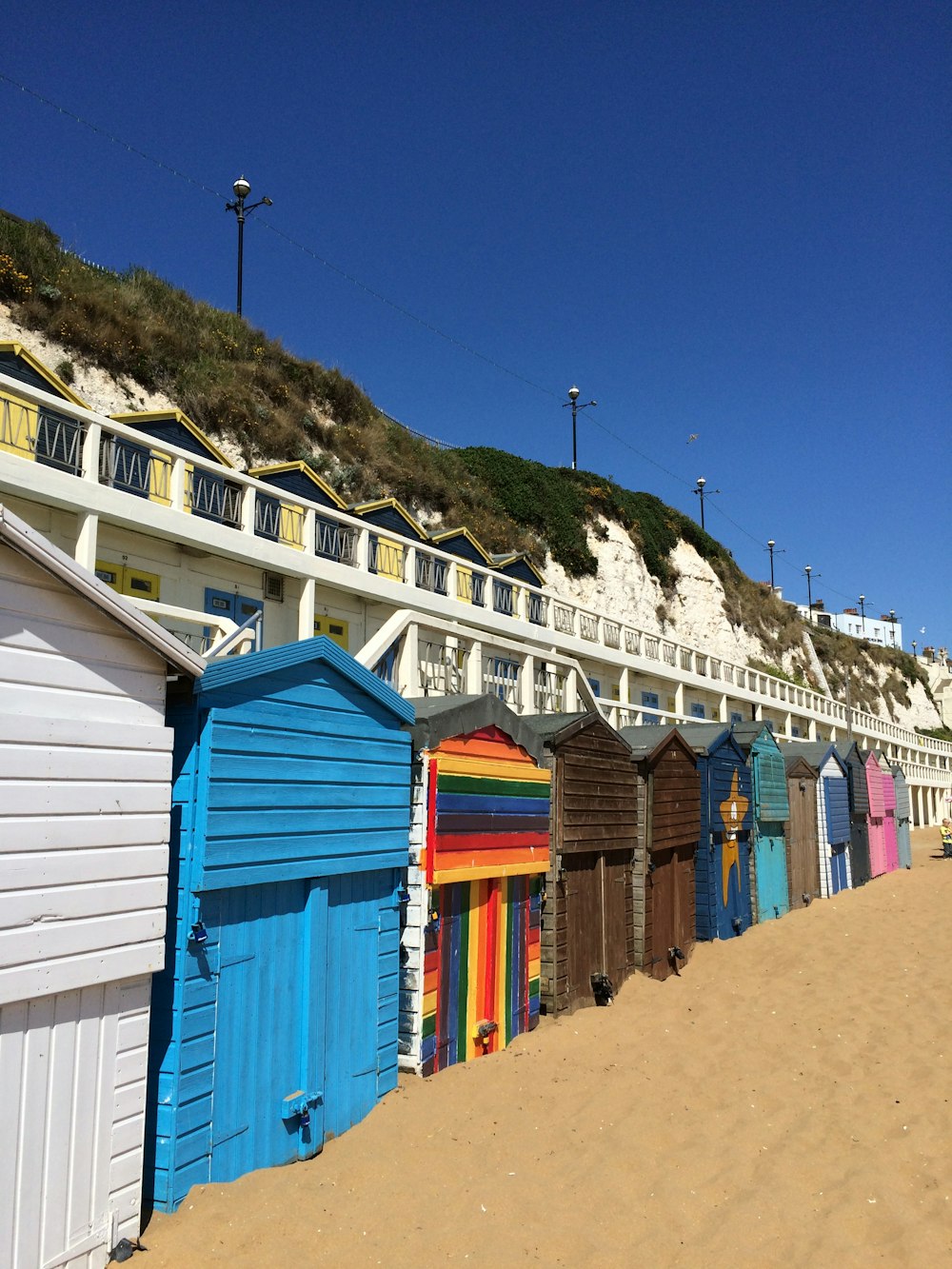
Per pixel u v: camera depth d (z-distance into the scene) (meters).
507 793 7.34
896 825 21.98
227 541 12.09
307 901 5.28
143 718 4.27
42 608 3.80
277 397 26.78
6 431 10.03
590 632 22.67
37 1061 3.64
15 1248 3.48
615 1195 4.94
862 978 10.09
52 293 20.94
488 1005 7.06
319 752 5.37
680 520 46.38
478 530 31.23
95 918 3.88
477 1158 5.22
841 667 63.03
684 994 9.36
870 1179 5.29
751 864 13.37
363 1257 4.12
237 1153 4.66
